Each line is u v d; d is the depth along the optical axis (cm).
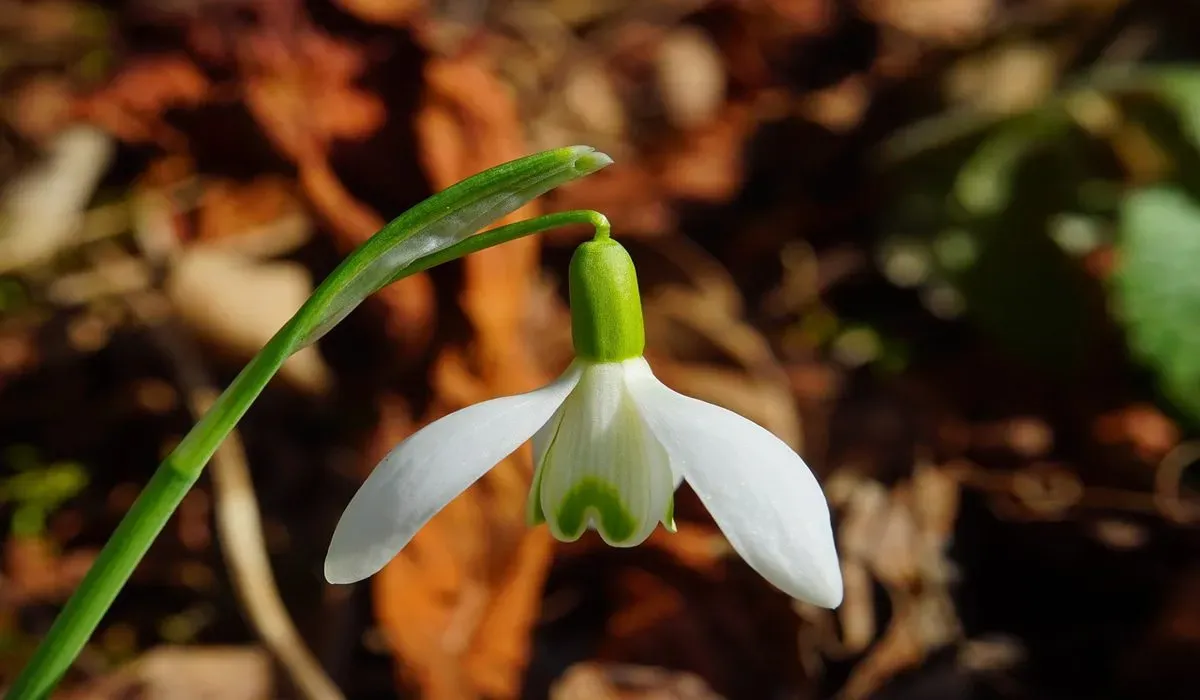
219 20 24
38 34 29
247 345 22
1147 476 22
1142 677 20
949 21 31
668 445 13
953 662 20
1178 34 30
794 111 28
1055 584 21
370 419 21
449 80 23
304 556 20
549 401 14
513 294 22
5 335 23
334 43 24
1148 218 23
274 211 23
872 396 24
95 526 21
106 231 24
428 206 13
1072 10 30
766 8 30
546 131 27
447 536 19
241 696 19
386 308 21
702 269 25
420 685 19
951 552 22
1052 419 23
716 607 20
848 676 20
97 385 22
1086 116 26
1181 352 22
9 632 20
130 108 24
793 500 13
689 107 28
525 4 29
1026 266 25
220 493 20
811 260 26
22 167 26
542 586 20
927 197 26
